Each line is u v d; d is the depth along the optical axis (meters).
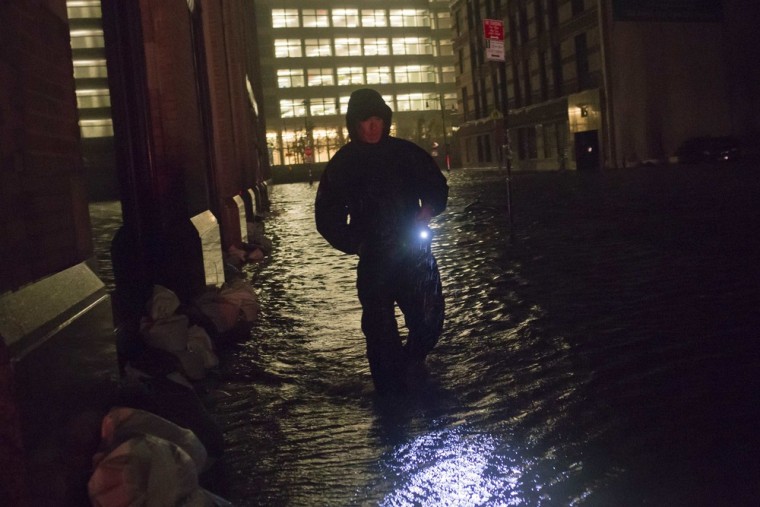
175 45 6.91
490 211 17.00
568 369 4.50
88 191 5.07
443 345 5.34
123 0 6.30
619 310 5.99
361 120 4.34
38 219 2.73
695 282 6.84
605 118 37.88
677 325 5.32
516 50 49.75
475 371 4.62
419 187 4.50
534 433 3.50
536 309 6.31
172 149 6.66
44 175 2.82
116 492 2.32
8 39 2.53
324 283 8.92
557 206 17.39
